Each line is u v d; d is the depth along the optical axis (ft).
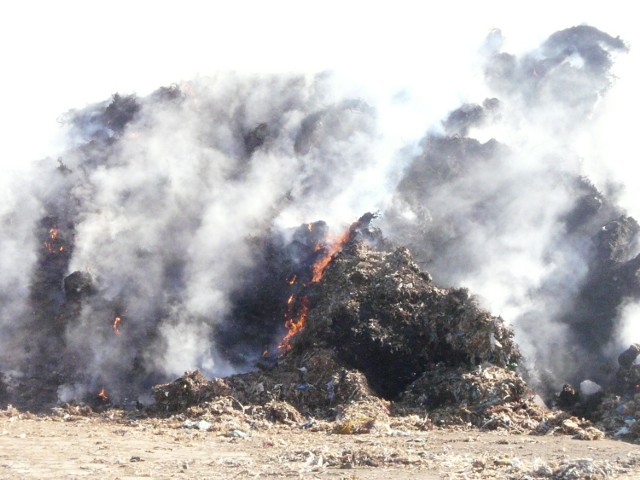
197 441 54.49
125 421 66.28
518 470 39.81
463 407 66.18
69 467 41.45
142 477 38.65
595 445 52.42
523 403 66.33
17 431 57.77
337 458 43.86
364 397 69.05
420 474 39.06
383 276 82.28
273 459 44.96
